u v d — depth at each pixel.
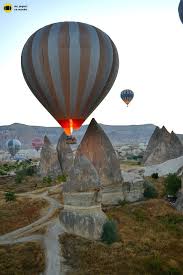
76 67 32.41
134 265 27.78
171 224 38.53
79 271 26.77
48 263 28.20
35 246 31.59
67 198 36.41
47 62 32.41
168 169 66.06
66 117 35.22
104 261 28.59
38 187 61.44
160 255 29.89
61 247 31.39
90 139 45.53
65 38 32.25
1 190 60.84
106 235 33.16
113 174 45.34
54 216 41.34
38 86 34.06
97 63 32.84
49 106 35.25
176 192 47.75
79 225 34.53
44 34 32.94
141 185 47.66
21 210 44.38
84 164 36.75
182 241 33.75
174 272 27.03
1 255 29.64
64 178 64.50
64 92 33.44
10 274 26.20
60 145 71.06
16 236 34.97
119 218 39.44
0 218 41.03
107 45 33.78
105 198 44.66
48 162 72.25
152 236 34.72
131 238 34.12
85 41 32.53
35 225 38.28
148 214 41.47
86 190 35.50
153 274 26.72
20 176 72.69
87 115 35.91
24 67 34.47
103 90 34.94
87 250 30.67
